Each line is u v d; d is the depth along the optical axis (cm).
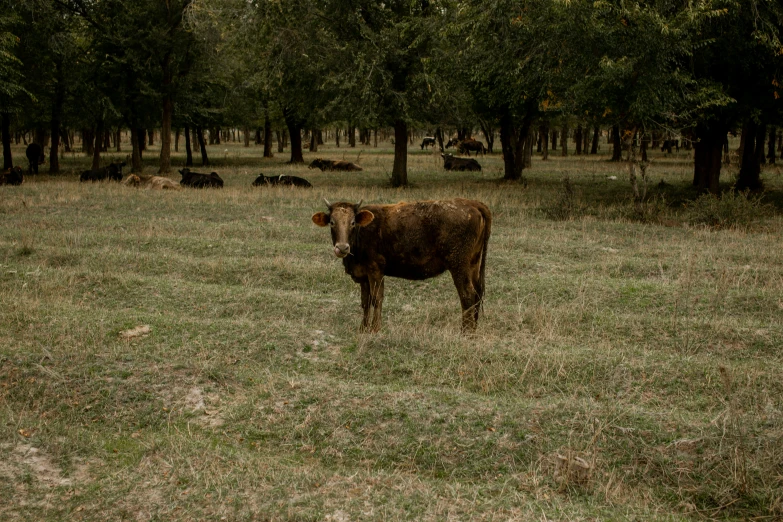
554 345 788
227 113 3944
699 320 859
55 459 535
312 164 3712
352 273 839
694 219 1625
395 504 472
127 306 959
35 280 1045
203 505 474
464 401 610
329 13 2483
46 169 3512
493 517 454
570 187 1769
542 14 1716
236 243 1313
